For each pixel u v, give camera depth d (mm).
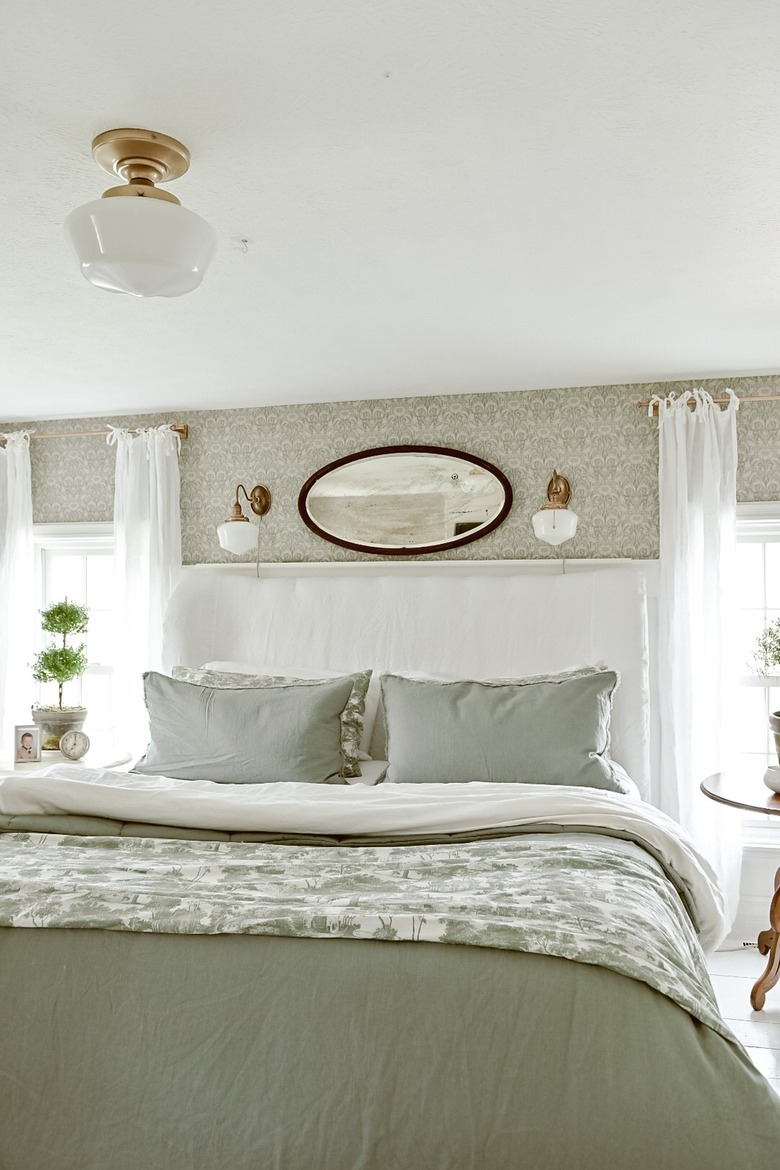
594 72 1842
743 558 4449
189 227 1956
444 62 1806
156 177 2156
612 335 3609
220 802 2795
